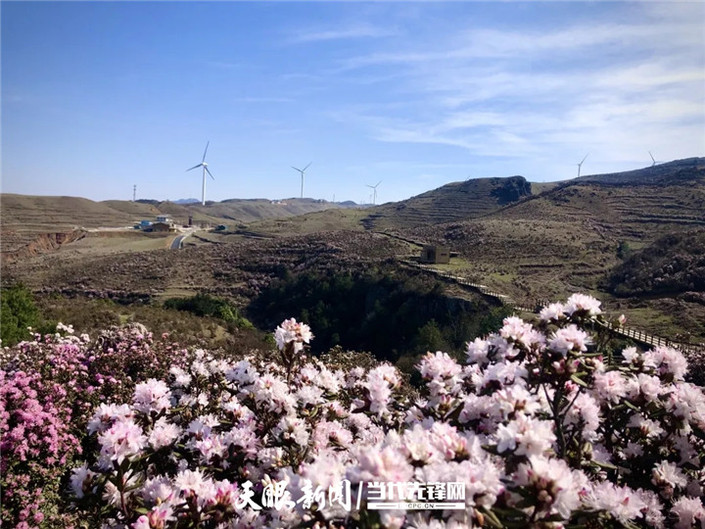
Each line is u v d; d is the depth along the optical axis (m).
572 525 2.33
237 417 3.97
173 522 2.86
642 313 29.86
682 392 3.33
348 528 2.39
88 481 3.14
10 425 5.43
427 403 3.46
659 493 3.13
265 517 2.99
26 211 138.00
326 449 3.53
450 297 37.06
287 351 4.57
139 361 9.07
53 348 8.80
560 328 3.37
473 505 2.10
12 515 4.75
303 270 57.25
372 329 41.78
